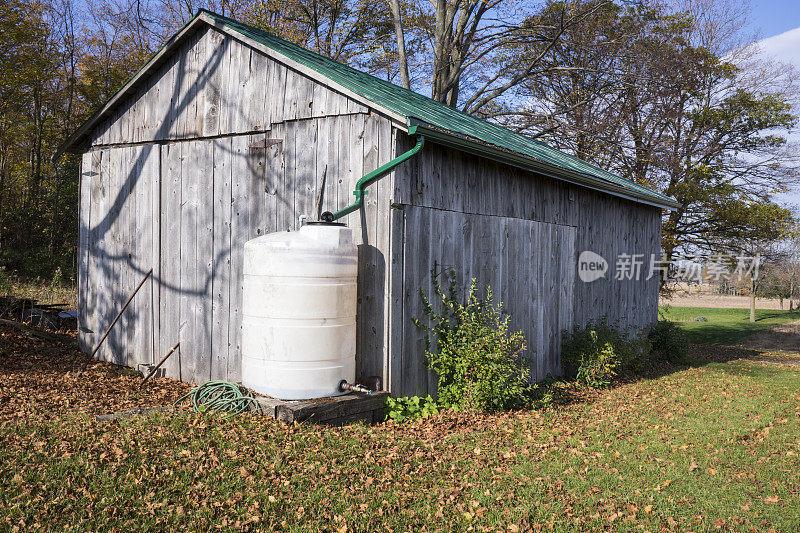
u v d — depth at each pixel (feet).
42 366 28.73
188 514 13.50
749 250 77.10
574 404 28.14
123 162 30.83
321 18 89.56
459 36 71.20
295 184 24.66
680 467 18.99
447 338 25.08
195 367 27.45
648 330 47.44
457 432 21.53
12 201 75.61
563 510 15.08
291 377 20.98
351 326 22.17
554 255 33.96
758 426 24.61
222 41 27.04
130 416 20.67
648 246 48.91
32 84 74.54
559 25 67.92
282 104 25.18
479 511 14.57
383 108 21.79
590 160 74.49
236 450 17.24
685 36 77.71
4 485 14.11
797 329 84.33
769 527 14.83
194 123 27.96
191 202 27.94
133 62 84.58
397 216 22.40
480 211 27.66
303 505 14.32
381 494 15.19
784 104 74.59
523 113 72.23
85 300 32.71
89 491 14.23
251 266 21.71
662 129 74.33
